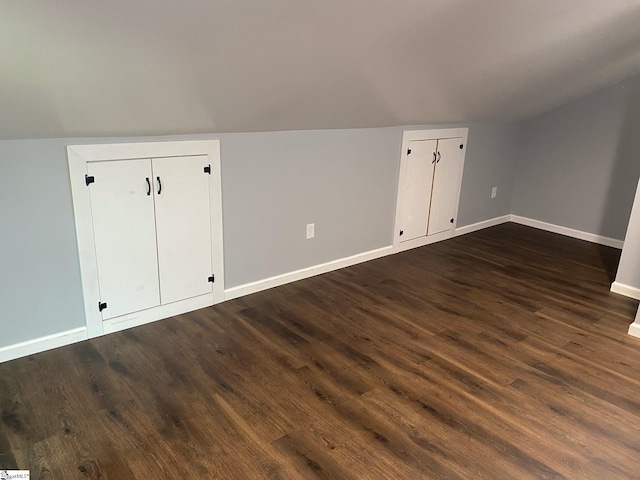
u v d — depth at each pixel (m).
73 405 2.17
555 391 2.40
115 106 2.17
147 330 2.83
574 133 4.70
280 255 3.44
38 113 2.05
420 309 3.20
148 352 2.60
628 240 3.42
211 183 2.93
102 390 2.28
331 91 2.67
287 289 3.44
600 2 2.38
